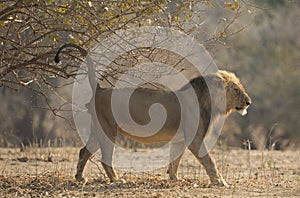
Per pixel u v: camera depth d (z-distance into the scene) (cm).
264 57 5572
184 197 2269
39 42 2638
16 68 2431
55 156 3534
